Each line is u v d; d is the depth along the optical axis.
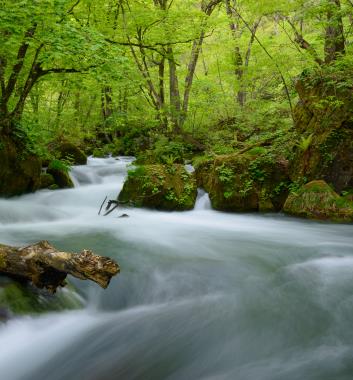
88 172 13.90
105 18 13.20
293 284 4.96
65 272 3.63
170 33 13.54
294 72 12.82
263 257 6.04
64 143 15.62
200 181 10.84
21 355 3.40
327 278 5.14
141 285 4.89
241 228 8.20
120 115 16.27
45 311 3.89
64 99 18.48
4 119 9.92
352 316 4.11
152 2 15.61
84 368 3.33
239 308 4.34
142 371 3.28
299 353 3.45
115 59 8.98
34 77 10.29
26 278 3.95
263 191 9.80
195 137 16.00
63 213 9.30
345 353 3.42
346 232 7.76
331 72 9.88
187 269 5.38
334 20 10.44
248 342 3.67
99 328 3.94
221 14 16.33
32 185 10.88
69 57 8.53
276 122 13.18
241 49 17.97
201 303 4.53
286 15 11.98
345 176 9.01
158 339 3.76
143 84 14.59
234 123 15.63
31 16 7.64
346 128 9.09
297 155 9.71
